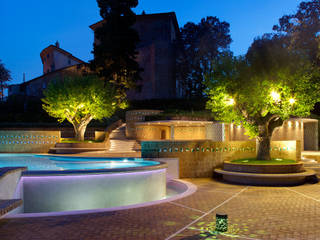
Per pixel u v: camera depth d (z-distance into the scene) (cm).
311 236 546
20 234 546
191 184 1253
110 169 975
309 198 946
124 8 3725
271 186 1252
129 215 700
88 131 3366
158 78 4459
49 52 6109
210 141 1583
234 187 1217
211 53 4512
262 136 1503
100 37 3791
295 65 1362
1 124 3269
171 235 551
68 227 594
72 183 930
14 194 825
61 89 2597
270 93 1342
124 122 3775
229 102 1488
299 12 3494
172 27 4850
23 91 5562
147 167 1069
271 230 586
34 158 1998
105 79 3656
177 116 2727
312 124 2748
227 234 559
